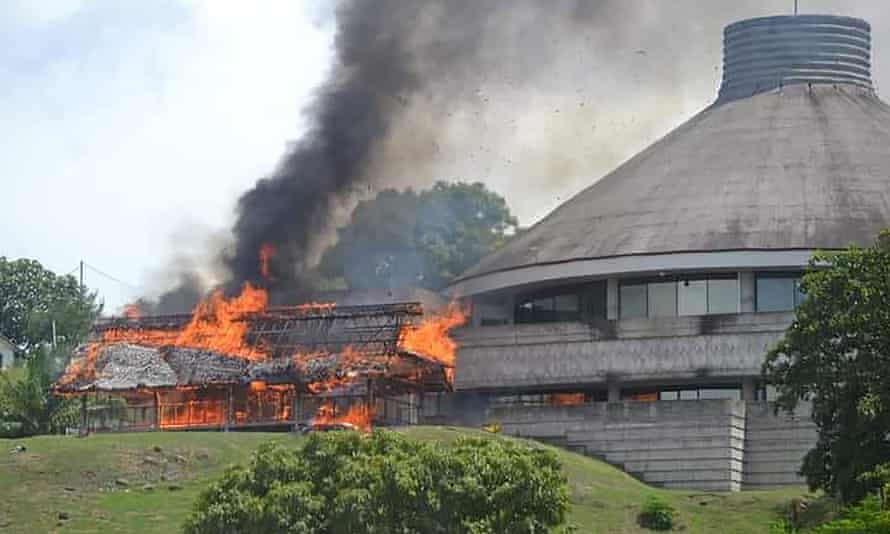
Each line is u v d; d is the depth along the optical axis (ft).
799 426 645.10
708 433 645.10
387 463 474.08
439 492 471.62
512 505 473.26
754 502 581.94
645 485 631.97
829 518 557.33
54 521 540.11
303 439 615.16
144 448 593.42
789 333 545.44
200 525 478.18
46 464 576.20
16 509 547.08
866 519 458.50
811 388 538.06
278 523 471.21
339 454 484.33
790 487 631.56
